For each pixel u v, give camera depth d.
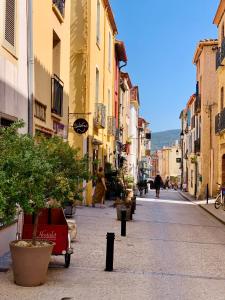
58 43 14.87
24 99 10.86
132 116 54.38
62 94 14.97
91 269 8.37
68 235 8.08
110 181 25.88
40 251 6.88
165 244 11.74
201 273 8.60
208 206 25.83
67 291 6.82
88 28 22.05
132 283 7.54
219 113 27.41
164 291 7.16
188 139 52.22
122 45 32.81
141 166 68.81
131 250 10.57
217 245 12.10
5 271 7.77
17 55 10.30
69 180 7.92
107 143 29.12
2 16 9.25
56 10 13.83
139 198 33.22
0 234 8.89
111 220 16.03
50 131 13.40
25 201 6.23
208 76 36.12
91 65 22.42
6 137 6.61
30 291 6.69
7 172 6.00
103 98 26.95
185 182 56.69
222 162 27.84
